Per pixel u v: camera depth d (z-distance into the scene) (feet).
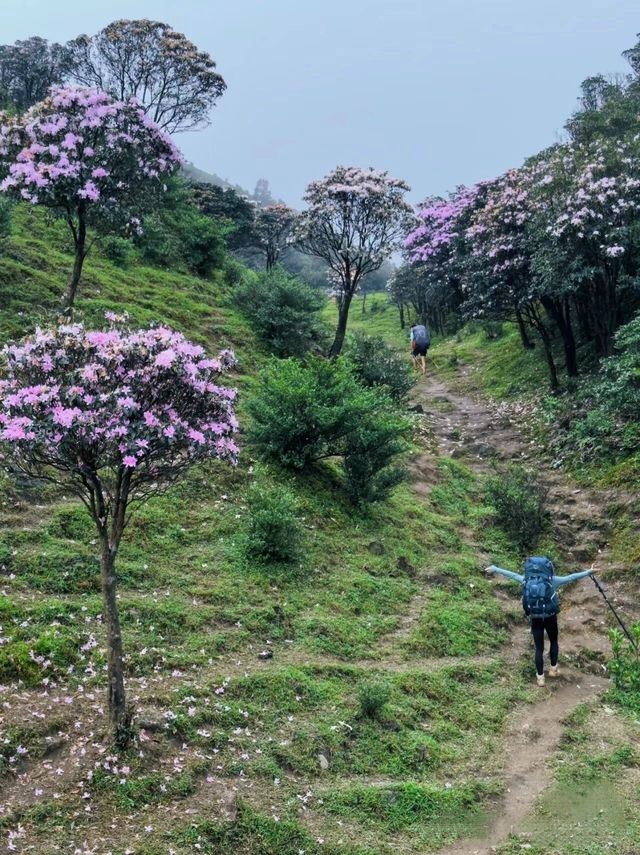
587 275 50.14
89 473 15.78
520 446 53.57
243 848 15.21
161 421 15.24
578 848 17.02
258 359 50.83
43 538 24.90
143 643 21.21
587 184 50.42
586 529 39.70
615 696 25.52
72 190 32.96
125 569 24.59
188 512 29.86
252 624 23.94
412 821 17.47
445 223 107.96
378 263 55.11
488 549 37.37
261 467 34.96
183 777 16.51
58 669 19.15
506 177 81.61
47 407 14.57
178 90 85.05
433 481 44.55
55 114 33.68
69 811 14.85
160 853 14.29
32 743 16.37
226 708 19.29
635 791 19.71
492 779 19.92
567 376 61.00
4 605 20.77
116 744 16.61
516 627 30.66
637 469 42.01
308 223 54.03
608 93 75.31
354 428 35.53
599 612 32.19
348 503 35.99
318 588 27.84
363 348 59.41
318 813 16.83
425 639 26.78
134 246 64.85
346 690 21.98
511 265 60.03
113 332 16.40
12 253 48.49
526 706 24.45
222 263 72.49
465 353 92.12
